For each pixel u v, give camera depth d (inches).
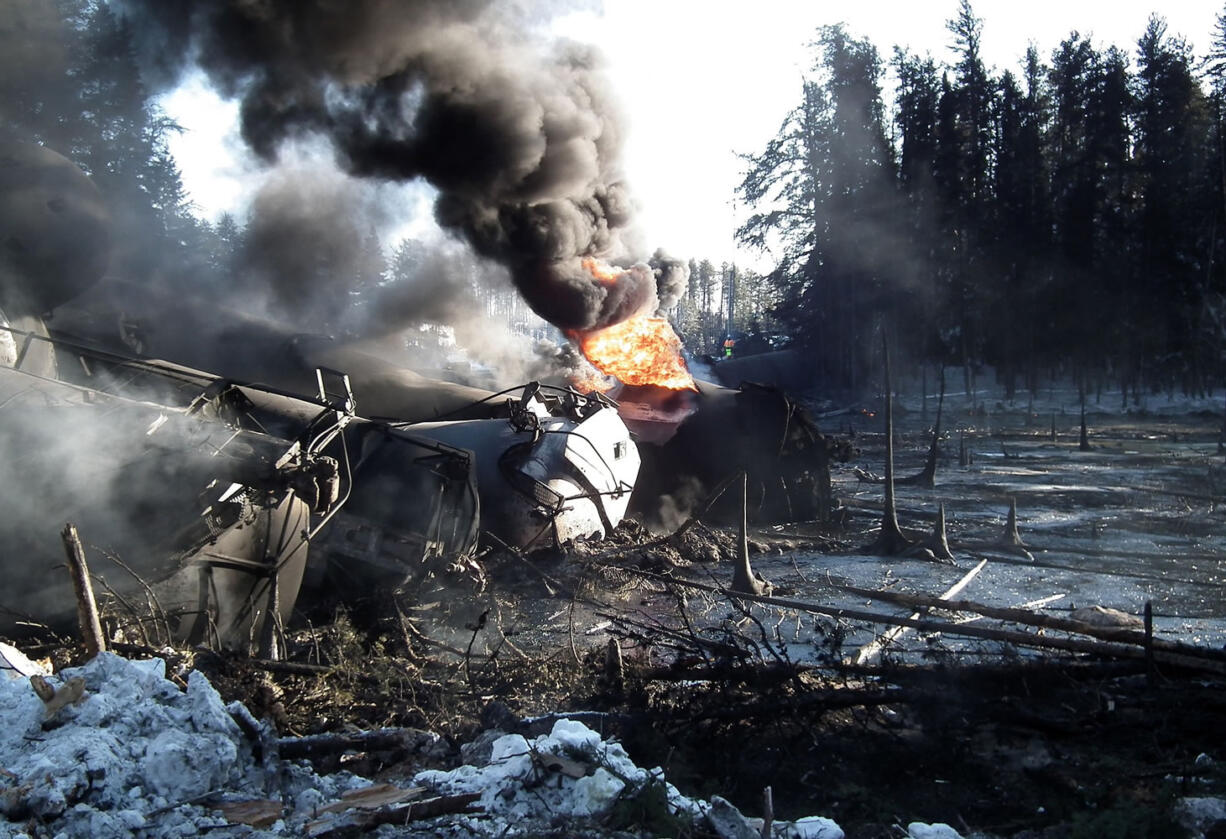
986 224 2454.5
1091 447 1497.3
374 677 279.4
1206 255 2372.0
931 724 247.0
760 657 281.3
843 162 2412.6
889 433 639.1
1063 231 2409.0
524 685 285.3
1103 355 2381.9
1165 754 235.0
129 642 250.7
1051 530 730.8
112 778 173.3
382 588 383.2
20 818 161.8
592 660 303.9
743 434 765.9
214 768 184.2
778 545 646.5
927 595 480.7
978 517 807.1
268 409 402.3
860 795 215.2
